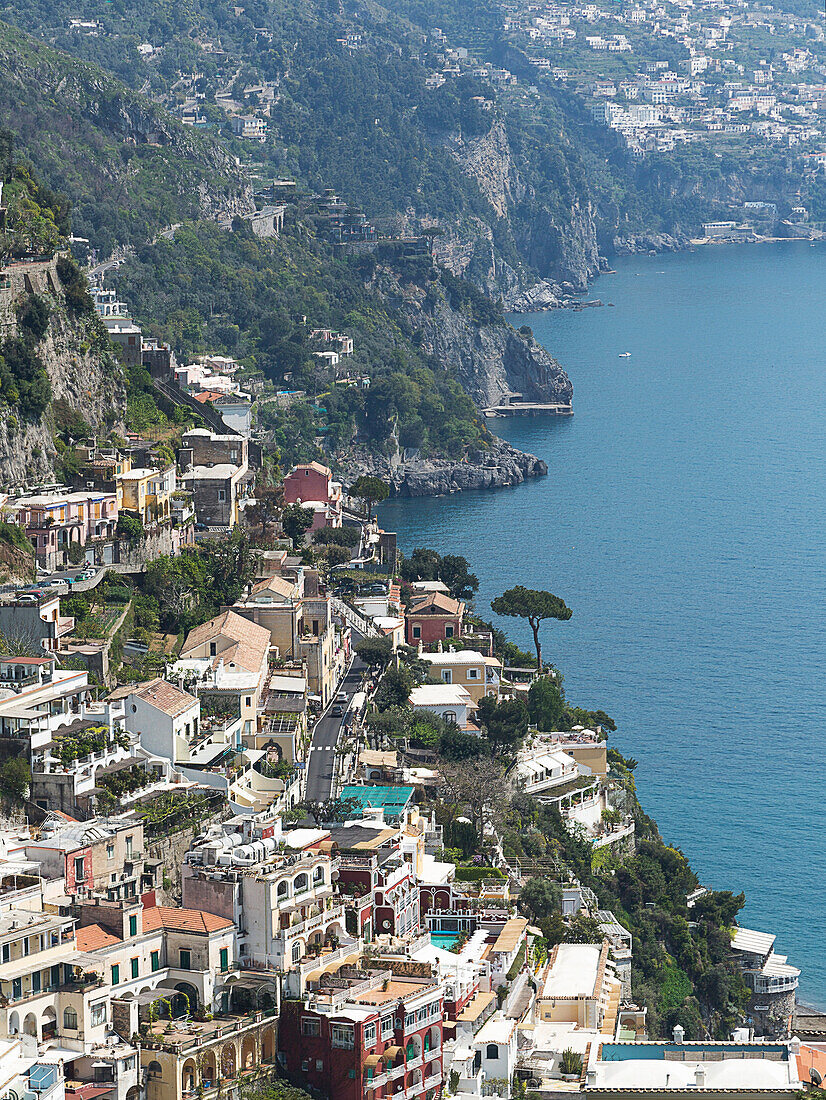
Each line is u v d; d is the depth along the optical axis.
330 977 161.50
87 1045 145.38
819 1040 188.00
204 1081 148.50
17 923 148.75
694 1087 161.62
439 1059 161.25
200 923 158.75
